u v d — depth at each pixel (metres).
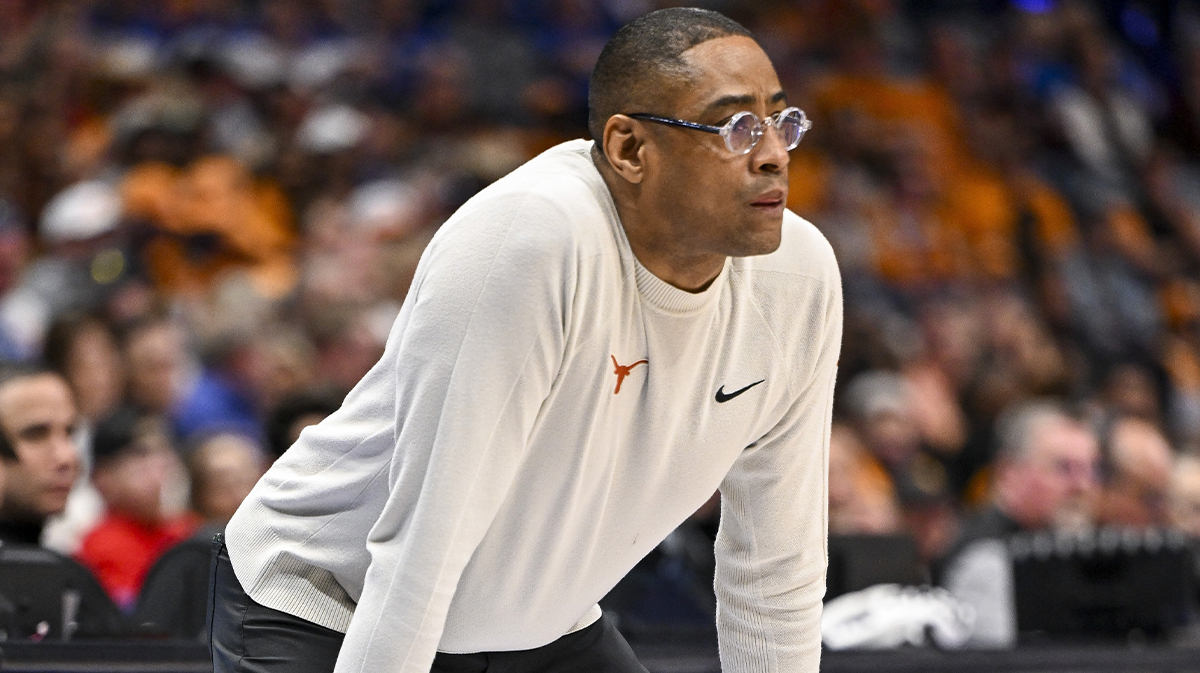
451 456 4.38
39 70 20.70
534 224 4.45
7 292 16.59
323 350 15.51
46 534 10.77
